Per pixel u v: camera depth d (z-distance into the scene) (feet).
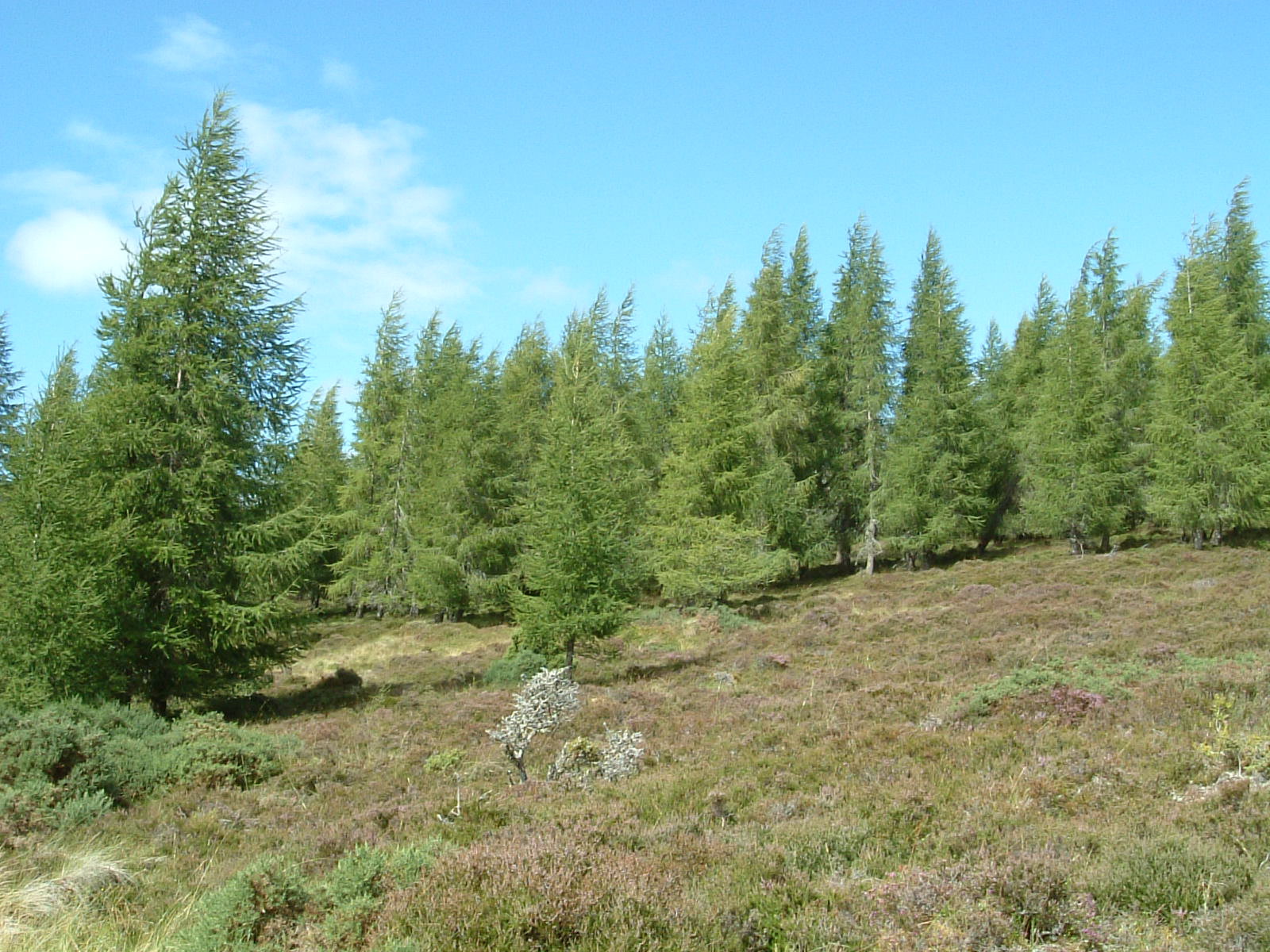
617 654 80.64
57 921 22.90
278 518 67.56
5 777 35.19
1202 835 23.36
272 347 70.18
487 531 129.08
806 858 24.41
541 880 19.43
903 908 19.62
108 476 62.28
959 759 35.29
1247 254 131.44
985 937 18.03
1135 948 17.43
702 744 44.06
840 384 143.74
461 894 19.03
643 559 112.27
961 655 61.93
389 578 137.39
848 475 141.49
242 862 29.19
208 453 64.75
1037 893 19.63
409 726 55.26
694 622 100.37
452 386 138.51
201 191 67.77
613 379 144.36
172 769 40.78
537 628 73.36
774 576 121.29
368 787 40.29
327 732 54.49
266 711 68.44
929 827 27.25
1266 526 123.44
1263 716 35.99
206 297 66.74
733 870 22.88
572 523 74.38
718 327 117.19
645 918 18.56
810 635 84.69
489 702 61.00
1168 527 142.00
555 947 17.66
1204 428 119.14
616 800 32.35
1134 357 137.08
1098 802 28.32
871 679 58.44
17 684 55.42
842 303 146.30
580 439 79.87
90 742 38.70
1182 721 37.27
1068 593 88.99
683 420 120.06
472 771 41.86
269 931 20.30
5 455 59.72
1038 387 156.25
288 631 68.69
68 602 55.88
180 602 62.39
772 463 130.62
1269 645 52.85
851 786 32.53
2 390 125.18
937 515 131.23
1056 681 44.32
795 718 47.65
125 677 60.95
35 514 58.18
